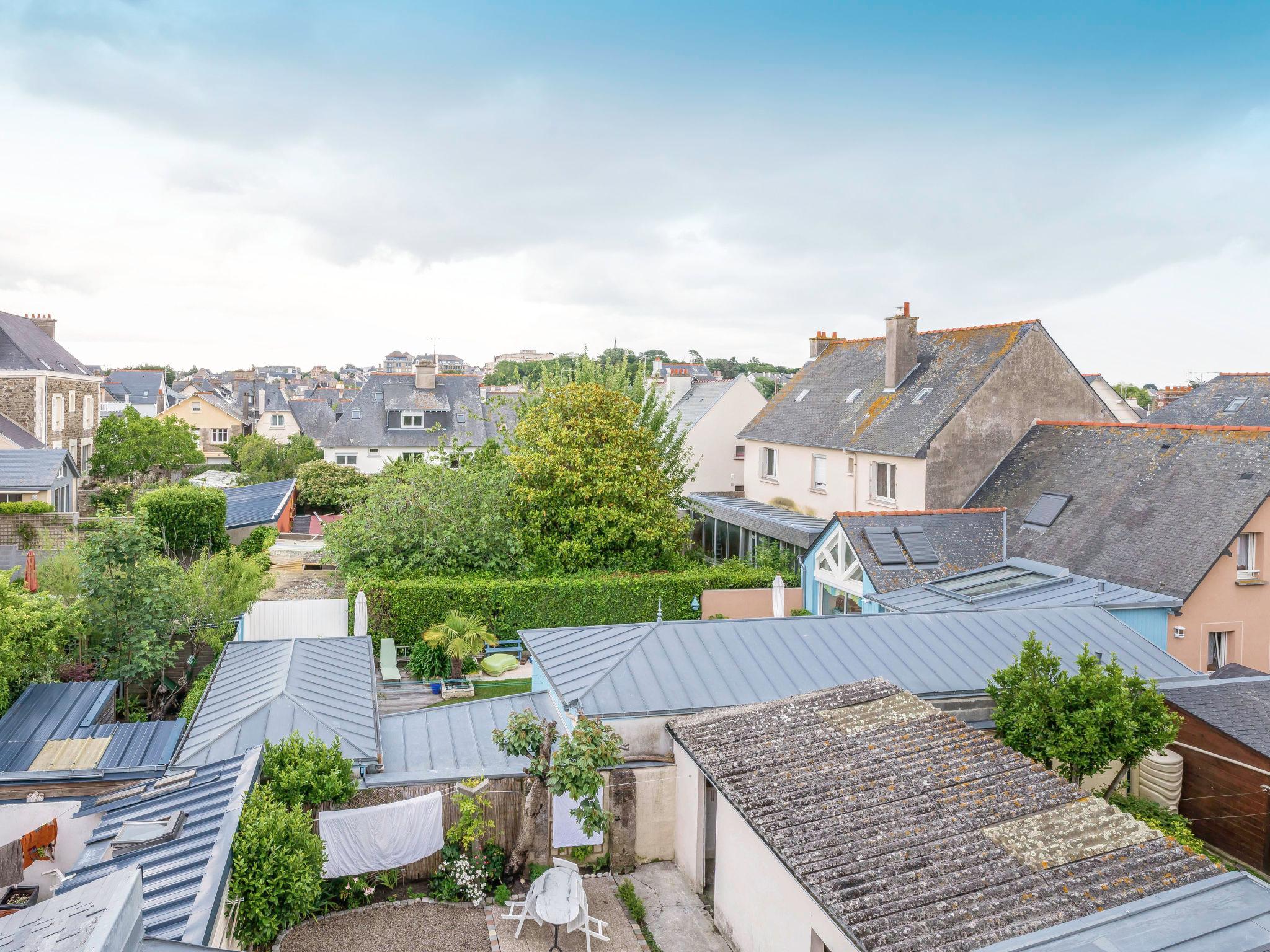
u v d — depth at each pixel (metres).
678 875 13.69
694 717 13.75
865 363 36.62
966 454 28.30
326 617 24.45
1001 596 20.08
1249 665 20.39
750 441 39.91
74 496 37.41
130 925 5.70
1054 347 29.23
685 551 32.41
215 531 28.08
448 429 62.41
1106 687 12.64
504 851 13.53
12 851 12.61
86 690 16.53
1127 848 9.88
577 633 16.70
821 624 16.83
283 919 10.45
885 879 9.36
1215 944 7.36
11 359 46.81
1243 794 14.33
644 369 35.78
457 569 26.34
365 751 13.60
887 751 12.23
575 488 27.62
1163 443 24.06
